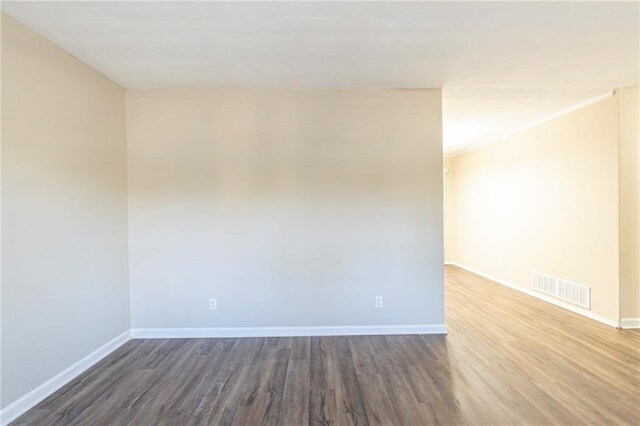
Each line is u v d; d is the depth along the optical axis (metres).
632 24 2.20
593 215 3.69
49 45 2.37
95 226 2.84
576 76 3.05
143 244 3.32
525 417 2.02
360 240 3.37
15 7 1.97
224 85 3.24
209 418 2.05
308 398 2.25
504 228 5.37
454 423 1.97
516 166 5.02
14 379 2.08
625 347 2.97
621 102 3.37
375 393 2.30
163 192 3.32
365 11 2.05
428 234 3.37
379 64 2.79
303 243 3.35
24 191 2.17
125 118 3.29
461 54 2.62
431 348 3.02
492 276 5.75
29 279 2.19
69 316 2.53
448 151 6.77
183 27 2.21
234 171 3.34
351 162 3.35
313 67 2.85
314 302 3.37
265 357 2.88
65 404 2.21
